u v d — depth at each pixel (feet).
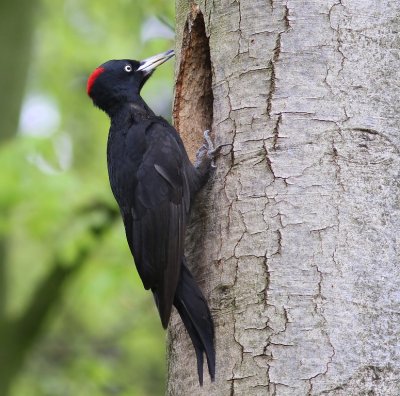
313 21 32.07
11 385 65.51
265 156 31.65
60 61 77.10
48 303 66.39
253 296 30.68
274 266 30.58
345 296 29.84
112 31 74.38
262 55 32.53
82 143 78.28
